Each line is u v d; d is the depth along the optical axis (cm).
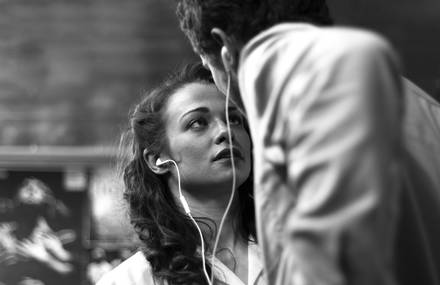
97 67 406
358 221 73
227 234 179
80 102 425
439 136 102
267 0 106
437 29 367
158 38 388
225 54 110
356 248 73
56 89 418
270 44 92
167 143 185
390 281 75
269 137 87
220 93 182
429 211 94
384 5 354
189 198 181
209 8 109
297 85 82
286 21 105
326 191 75
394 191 75
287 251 87
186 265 175
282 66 86
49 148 432
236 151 176
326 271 75
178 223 179
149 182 189
